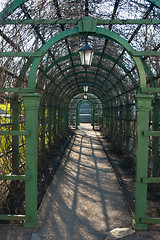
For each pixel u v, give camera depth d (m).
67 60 5.63
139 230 2.62
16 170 3.88
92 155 7.10
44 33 3.66
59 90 8.12
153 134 2.57
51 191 3.93
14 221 2.78
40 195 3.66
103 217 3.02
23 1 2.70
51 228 2.69
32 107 2.58
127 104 6.28
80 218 2.98
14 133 2.58
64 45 4.51
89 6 2.99
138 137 2.61
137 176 2.61
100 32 2.71
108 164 5.90
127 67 4.77
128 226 2.78
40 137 5.69
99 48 4.70
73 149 8.05
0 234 2.49
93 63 6.12
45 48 2.67
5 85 3.29
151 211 3.08
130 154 5.92
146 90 2.63
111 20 2.80
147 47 3.36
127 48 2.68
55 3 2.99
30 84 2.61
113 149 7.68
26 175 2.60
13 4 2.71
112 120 9.80
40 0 2.90
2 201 3.06
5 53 2.65
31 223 2.64
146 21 2.83
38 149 5.19
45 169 5.18
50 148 7.04
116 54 4.60
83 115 23.42
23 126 4.64
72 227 2.74
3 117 3.80
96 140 10.49
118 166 5.50
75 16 3.01
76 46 4.75
